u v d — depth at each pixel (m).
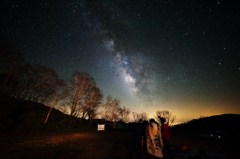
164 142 5.22
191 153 6.59
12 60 19.22
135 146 5.14
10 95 23.14
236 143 9.69
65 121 18.72
